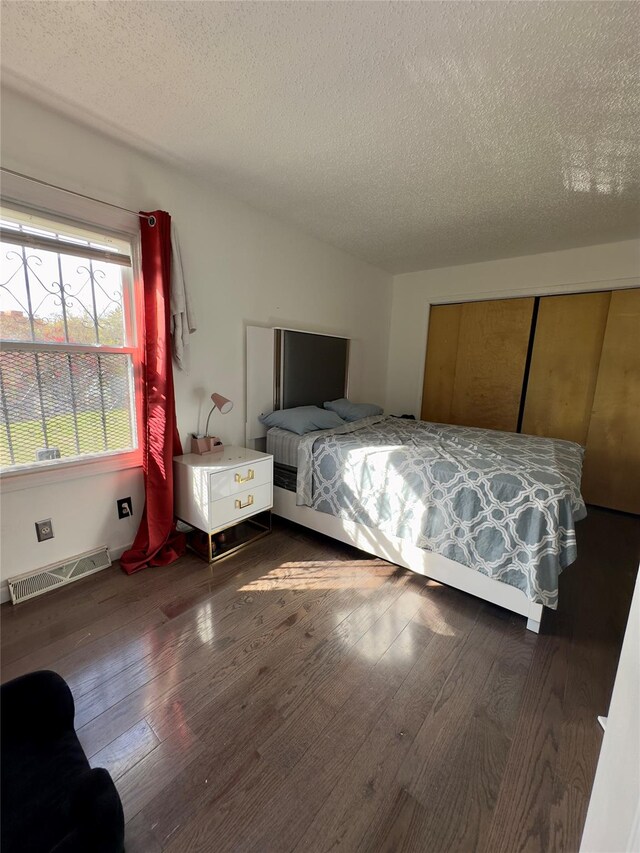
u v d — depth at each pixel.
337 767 1.08
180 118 1.67
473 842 0.92
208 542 2.15
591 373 3.26
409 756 1.12
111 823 0.78
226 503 2.17
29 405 1.76
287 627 1.65
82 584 1.92
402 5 1.10
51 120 1.63
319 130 1.73
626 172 1.99
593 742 1.17
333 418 2.90
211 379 2.49
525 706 1.30
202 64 1.35
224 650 1.50
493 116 1.59
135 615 1.70
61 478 1.86
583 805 1.00
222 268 2.45
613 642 1.62
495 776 1.07
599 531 2.82
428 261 3.69
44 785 0.86
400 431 2.82
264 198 2.44
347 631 1.64
